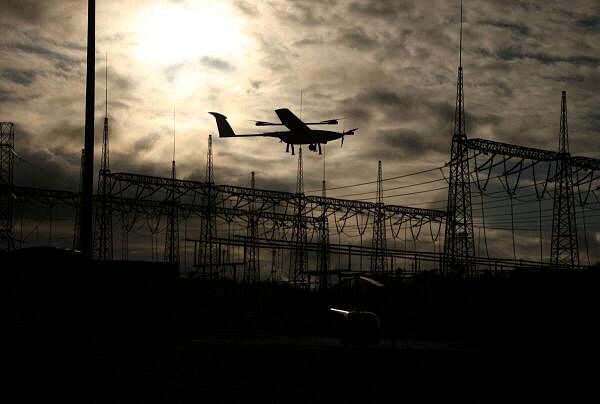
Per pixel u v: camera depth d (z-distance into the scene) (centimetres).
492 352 2470
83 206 1352
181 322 3719
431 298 3734
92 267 2842
